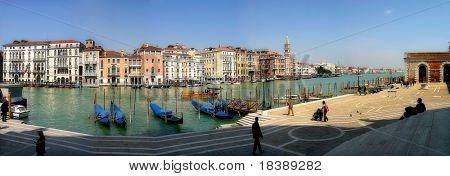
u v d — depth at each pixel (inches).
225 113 1437.0
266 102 2177.7
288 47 6501.0
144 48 4286.4
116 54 4092.0
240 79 5280.5
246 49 5807.1
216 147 582.6
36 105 2065.7
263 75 5836.6
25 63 4242.1
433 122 584.7
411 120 623.5
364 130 689.6
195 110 1764.3
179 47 5078.7
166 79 4424.2
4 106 868.0
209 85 4301.2
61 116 1584.6
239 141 618.5
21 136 697.6
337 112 1010.1
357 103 1270.9
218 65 5137.8
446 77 2755.9
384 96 1593.3
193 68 4744.1
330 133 671.1
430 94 1635.1
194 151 562.3
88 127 1272.1
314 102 1309.1
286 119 875.4
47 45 4168.3
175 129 1224.2
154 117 1498.5
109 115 1370.6
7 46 4293.8
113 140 642.2
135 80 4148.6
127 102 2246.6
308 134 666.8
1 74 4522.6
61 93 3011.8
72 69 4097.0
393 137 499.5
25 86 3779.5
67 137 675.4
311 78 7244.1
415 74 2805.1
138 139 645.9
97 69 4020.7
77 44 4084.6
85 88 3617.1
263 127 756.6
